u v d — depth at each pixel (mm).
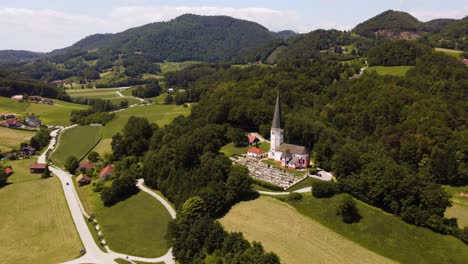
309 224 93625
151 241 103000
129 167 156875
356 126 183250
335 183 107062
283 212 98938
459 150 154625
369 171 104438
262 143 157875
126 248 100250
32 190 143625
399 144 163500
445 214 123938
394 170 99250
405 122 172000
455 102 187625
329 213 97062
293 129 149875
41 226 113812
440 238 87250
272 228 92312
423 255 82312
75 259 94938
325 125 176125
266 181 117312
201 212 98875
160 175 134875
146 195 132500
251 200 106625
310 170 125688
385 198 97062
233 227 94438
